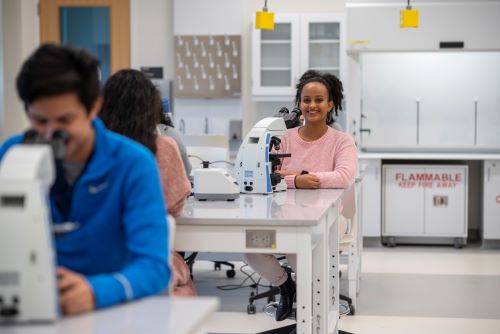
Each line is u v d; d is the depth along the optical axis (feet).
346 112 23.95
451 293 16.02
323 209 9.03
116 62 25.95
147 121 7.81
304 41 24.02
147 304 4.53
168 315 4.27
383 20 22.99
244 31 25.29
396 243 23.15
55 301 4.03
